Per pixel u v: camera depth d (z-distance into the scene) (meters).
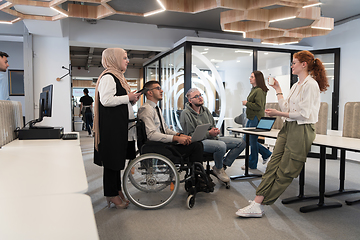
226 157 3.50
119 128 2.21
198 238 1.95
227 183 3.22
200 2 3.54
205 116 3.33
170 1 3.53
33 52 5.79
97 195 2.91
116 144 2.20
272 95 6.02
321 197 2.57
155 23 6.46
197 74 5.52
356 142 2.24
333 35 5.85
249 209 2.32
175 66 6.21
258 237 1.97
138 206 2.49
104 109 2.22
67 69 5.98
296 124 2.22
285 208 2.58
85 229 0.63
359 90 5.33
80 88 17.52
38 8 3.93
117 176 2.55
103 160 2.21
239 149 3.45
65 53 5.97
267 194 2.30
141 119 2.59
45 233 0.61
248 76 5.82
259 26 4.16
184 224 2.20
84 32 6.12
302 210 2.48
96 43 6.27
